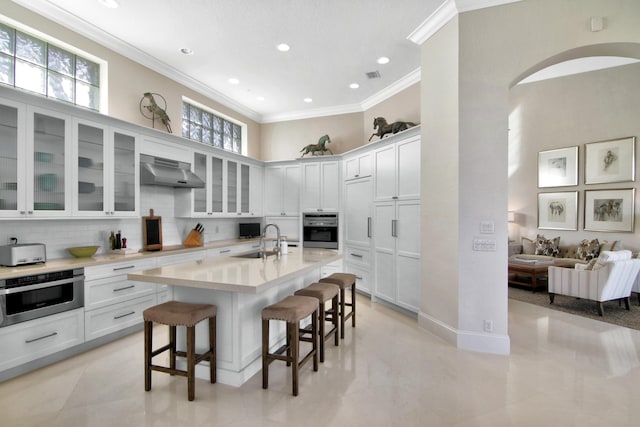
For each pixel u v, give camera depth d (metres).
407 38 3.61
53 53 3.20
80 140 3.14
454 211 3.04
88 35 3.37
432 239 3.38
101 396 2.18
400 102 4.89
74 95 3.37
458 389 2.28
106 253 3.58
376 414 1.99
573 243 6.03
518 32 2.85
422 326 3.54
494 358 2.78
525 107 6.61
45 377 2.44
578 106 5.97
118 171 3.53
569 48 2.74
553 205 6.28
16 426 1.86
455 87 3.02
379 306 4.39
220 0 2.96
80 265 2.87
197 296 2.48
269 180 6.16
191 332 2.13
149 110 3.98
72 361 2.71
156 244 4.03
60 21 3.13
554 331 3.48
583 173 5.91
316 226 5.70
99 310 3.04
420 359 2.76
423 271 3.54
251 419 1.94
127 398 2.16
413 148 3.84
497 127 2.89
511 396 2.20
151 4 3.01
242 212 5.64
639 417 1.96
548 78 6.30
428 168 3.43
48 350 2.64
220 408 2.05
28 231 2.97
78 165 3.11
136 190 3.69
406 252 3.96
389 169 4.29
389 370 2.56
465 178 2.96
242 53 3.95
